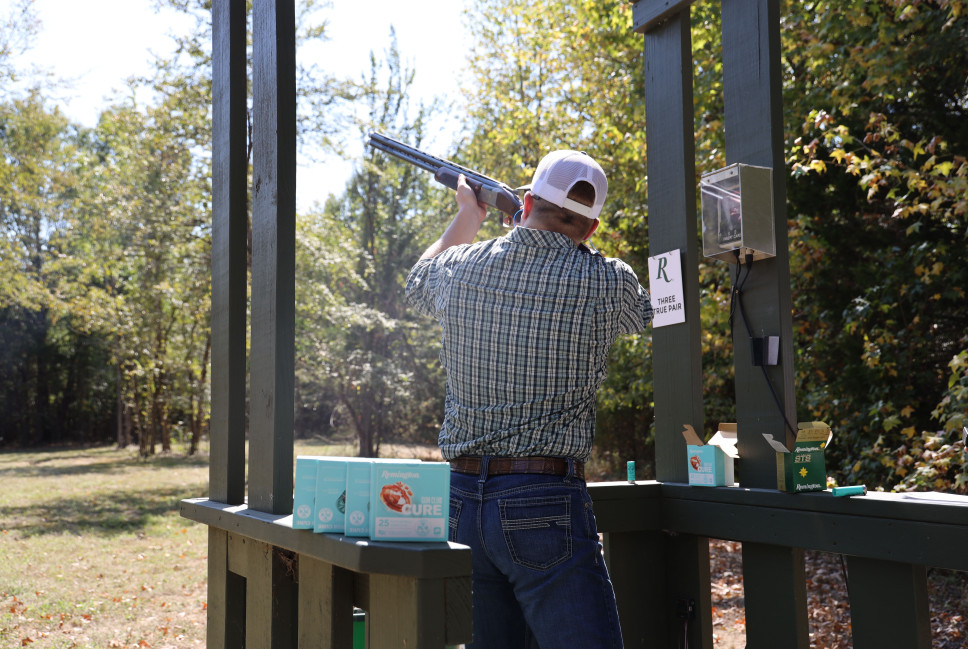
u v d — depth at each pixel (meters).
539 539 1.52
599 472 12.60
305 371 19.80
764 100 2.37
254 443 2.03
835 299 6.68
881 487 5.57
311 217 15.58
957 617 5.25
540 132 11.45
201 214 15.05
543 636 1.52
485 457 1.58
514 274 1.64
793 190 6.70
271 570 1.84
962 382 4.62
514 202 2.07
